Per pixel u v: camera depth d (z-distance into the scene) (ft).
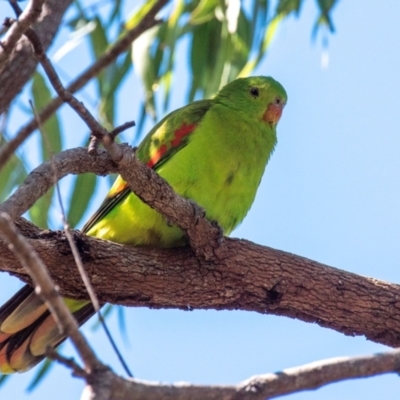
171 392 17.65
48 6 29.99
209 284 32.17
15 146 19.86
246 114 39.04
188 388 17.85
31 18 20.61
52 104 21.15
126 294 31.48
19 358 32.73
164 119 39.45
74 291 30.83
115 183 36.52
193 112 37.73
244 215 37.93
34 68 28.07
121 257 30.86
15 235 16.56
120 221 34.73
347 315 32.71
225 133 37.01
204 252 31.86
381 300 32.60
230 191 36.22
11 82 27.61
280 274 32.45
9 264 28.12
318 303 32.60
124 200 35.47
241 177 36.55
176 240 34.53
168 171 35.70
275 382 18.45
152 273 31.40
